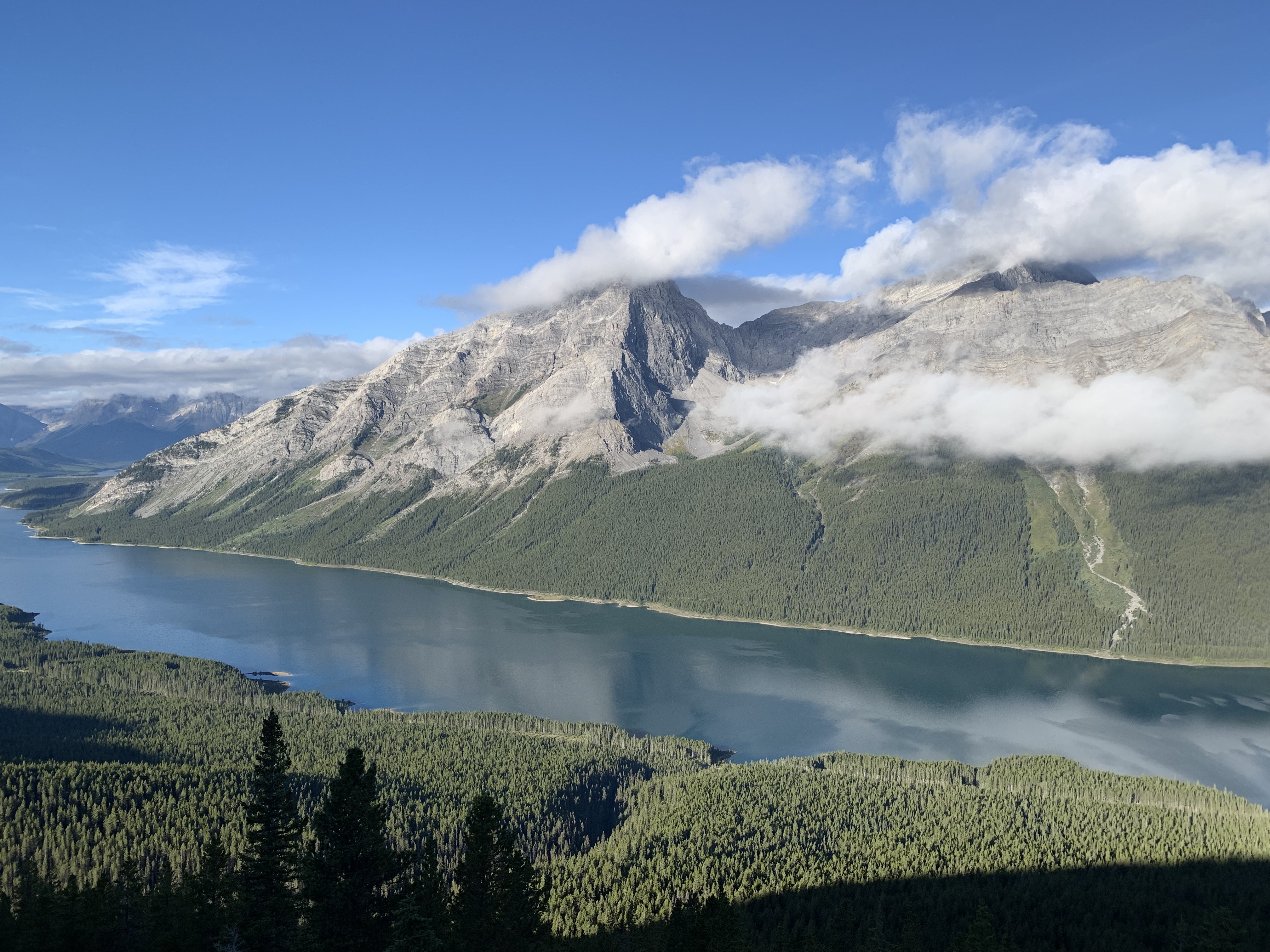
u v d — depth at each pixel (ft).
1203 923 521.65
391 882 355.56
